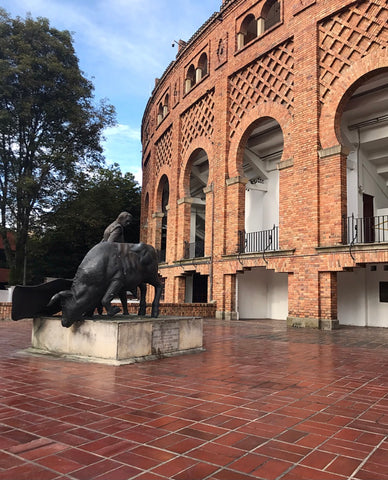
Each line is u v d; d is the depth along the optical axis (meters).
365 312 14.78
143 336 7.03
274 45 15.02
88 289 6.98
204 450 3.16
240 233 16.50
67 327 7.18
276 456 3.06
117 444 3.26
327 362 7.02
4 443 3.27
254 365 6.68
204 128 19.45
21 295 7.35
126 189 40.03
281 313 17.75
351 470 2.84
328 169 12.78
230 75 17.45
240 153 17.05
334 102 12.85
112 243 7.52
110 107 26.02
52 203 23.95
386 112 14.77
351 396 4.78
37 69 23.00
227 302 16.86
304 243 13.18
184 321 7.89
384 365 6.76
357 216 15.52
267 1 15.82
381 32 11.77
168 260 22.08
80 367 6.34
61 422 3.78
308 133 13.38
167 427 3.67
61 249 32.66
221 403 4.44
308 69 13.60
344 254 11.95
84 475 2.73
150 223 26.78
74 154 25.00
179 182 21.91
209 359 7.23
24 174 23.67
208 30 19.36
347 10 12.69
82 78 24.64
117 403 4.41
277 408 4.28
